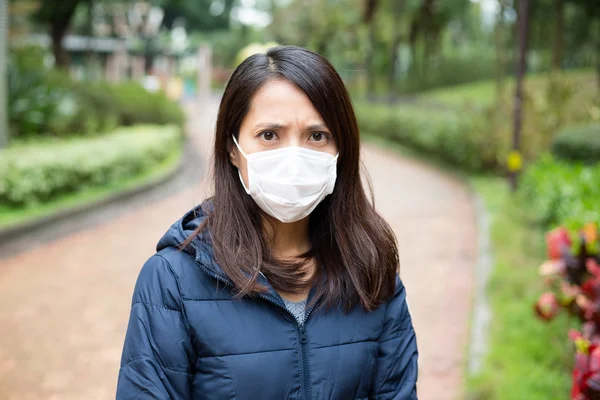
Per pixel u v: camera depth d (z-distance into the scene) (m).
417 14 30.89
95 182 10.95
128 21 38.84
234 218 1.62
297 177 1.57
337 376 1.56
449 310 5.42
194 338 1.51
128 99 18.75
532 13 24.31
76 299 5.75
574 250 3.82
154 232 8.59
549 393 3.52
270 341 1.52
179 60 58.06
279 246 1.73
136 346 1.49
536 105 11.70
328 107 1.60
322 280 1.63
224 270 1.52
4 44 11.40
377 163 16.27
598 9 21.11
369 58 30.16
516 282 5.38
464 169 14.05
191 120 29.66
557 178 6.73
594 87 14.32
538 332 4.25
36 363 4.45
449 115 16.67
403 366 1.68
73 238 8.12
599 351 2.42
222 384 1.48
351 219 1.70
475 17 41.97
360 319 1.63
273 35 37.84
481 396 3.62
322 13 34.56
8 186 8.77
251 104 1.60
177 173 14.11
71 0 20.95
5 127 11.48
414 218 9.38
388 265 1.70
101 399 3.99
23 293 5.90
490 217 8.59
